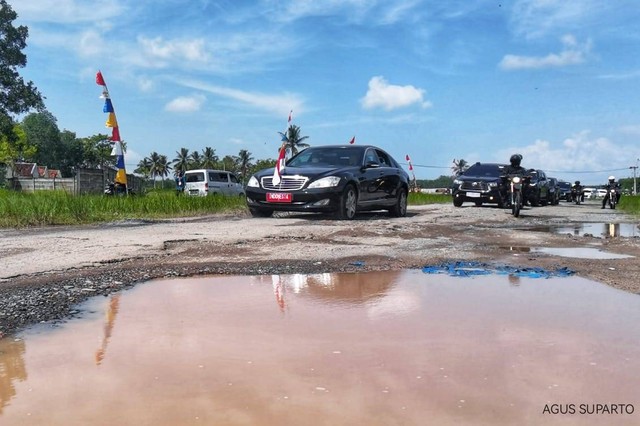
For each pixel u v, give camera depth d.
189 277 3.89
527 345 2.19
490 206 17.08
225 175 24.30
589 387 1.74
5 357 2.08
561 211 14.70
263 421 1.48
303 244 5.71
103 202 10.77
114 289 3.43
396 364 1.95
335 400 1.62
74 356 2.08
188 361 2.00
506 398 1.65
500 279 3.78
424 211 13.12
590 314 2.73
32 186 27.84
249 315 2.73
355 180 9.47
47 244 5.52
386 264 4.46
